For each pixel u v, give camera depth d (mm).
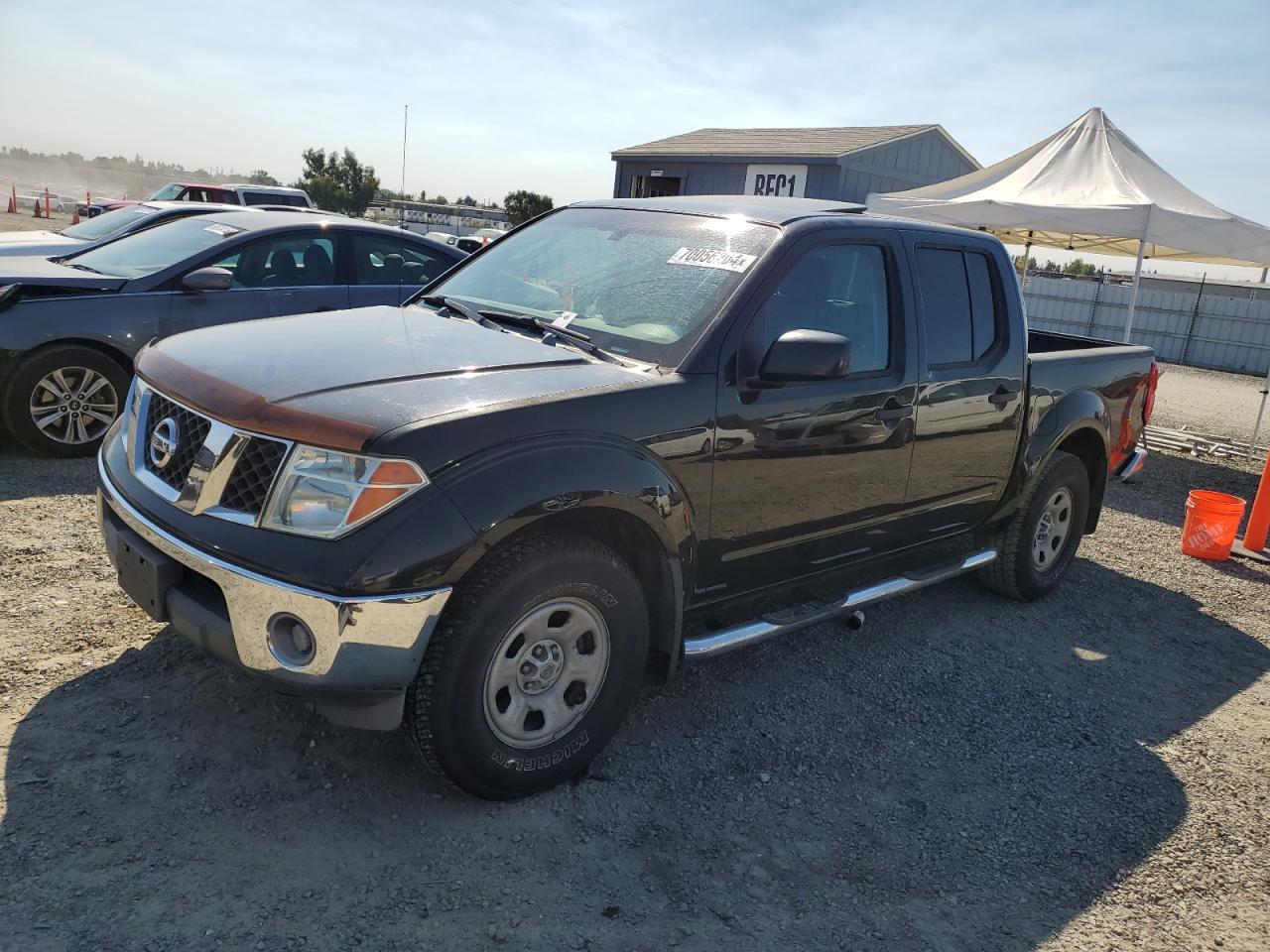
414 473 2482
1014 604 5176
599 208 4242
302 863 2535
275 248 6785
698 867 2734
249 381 2742
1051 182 11305
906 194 12727
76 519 4883
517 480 2600
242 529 2529
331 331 3299
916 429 3900
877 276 3832
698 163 22578
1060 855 2996
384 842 2658
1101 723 3910
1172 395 18047
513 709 2799
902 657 4320
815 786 3217
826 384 3506
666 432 2998
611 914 2496
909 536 4203
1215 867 3012
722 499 3232
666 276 3502
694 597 3354
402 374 2822
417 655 2508
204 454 2652
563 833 2801
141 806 2672
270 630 2473
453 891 2506
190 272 6352
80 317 5902
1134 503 7977
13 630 3582
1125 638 4867
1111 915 2734
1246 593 5789
